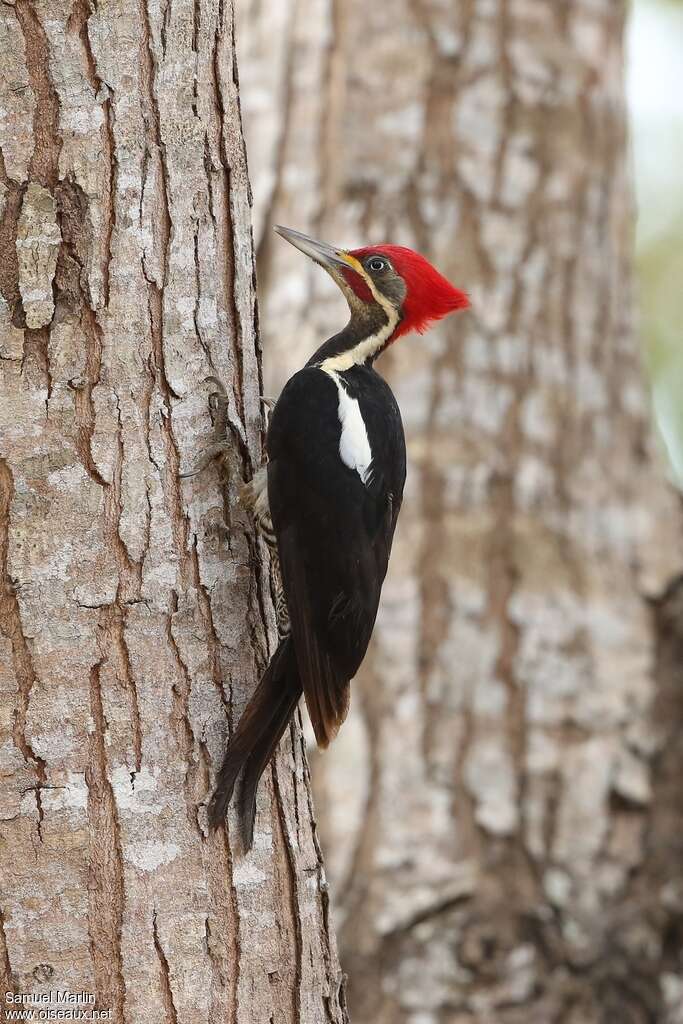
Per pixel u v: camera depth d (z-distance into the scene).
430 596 12.74
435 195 13.41
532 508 13.09
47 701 6.86
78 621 6.95
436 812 12.42
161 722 7.09
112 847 6.89
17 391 6.95
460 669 12.65
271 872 7.52
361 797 12.45
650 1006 12.44
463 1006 12.08
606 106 14.11
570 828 12.58
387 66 13.51
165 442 7.26
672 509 13.80
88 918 6.81
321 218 13.49
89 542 7.00
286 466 8.31
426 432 13.01
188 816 7.11
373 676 12.63
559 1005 12.20
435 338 13.12
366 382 9.24
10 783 6.78
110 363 7.11
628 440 13.80
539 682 12.74
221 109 7.68
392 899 12.25
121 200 7.18
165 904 6.97
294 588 8.05
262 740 7.46
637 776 12.84
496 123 13.56
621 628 13.12
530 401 13.27
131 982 6.86
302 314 13.41
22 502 6.92
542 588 12.88
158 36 7.31
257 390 8.07
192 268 7.43
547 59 13.73
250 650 7.61
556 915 12.36
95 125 7.13
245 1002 7.24
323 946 7.83
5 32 7.00
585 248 13.78
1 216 6.99
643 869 12.71
